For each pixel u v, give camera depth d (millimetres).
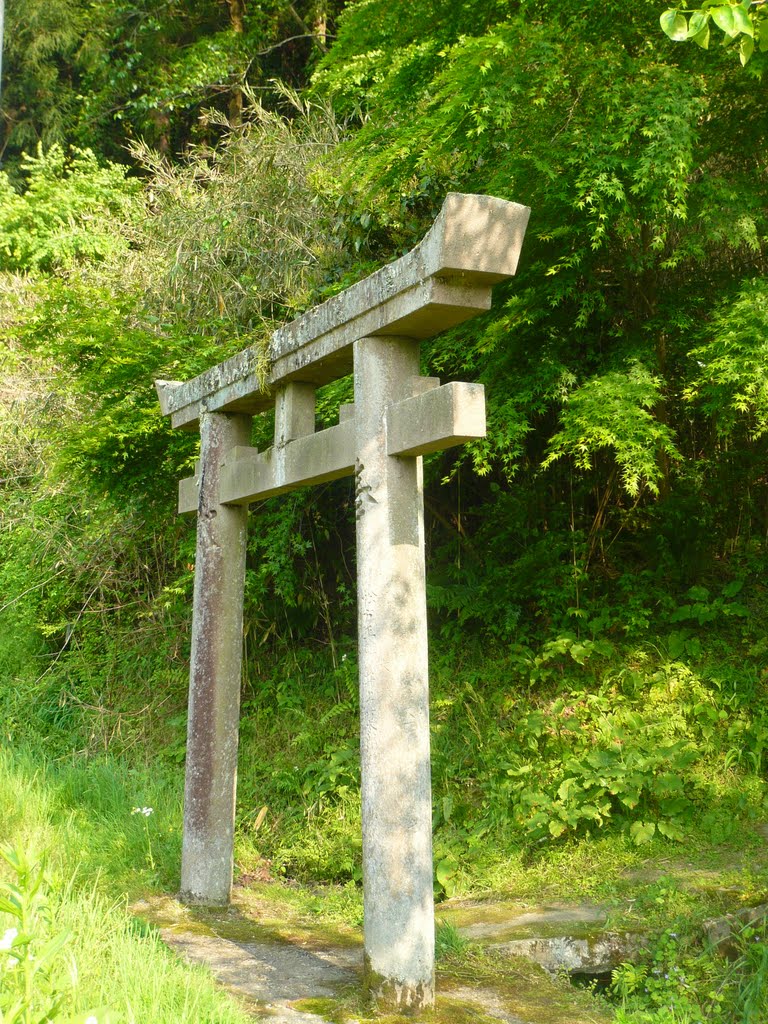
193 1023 2596
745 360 4699
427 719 3281
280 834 5473
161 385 5328
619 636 6184
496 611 6492
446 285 2992
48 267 11852
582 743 5312
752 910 3922
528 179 5105
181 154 11867
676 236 5898
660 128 4594
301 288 7199
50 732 7512
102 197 12570
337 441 3568
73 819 5352
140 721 7215
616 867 4582
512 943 3748
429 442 3068
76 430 6617
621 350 5637
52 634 8406
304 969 3600
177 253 7863
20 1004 1864
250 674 7078
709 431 6754
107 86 13094
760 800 4984
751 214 5230
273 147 7707
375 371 3357
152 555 8156
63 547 8289
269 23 12562
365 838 3236
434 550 7125
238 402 4488
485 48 4758
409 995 3129
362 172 6062
